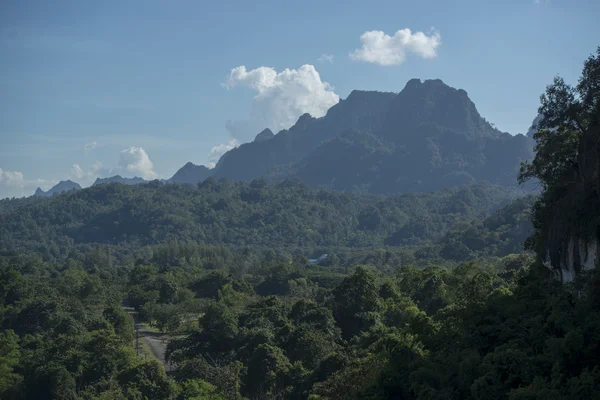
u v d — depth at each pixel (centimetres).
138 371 6162
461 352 3591
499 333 3659
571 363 3030
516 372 3106
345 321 7312
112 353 6881
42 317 9119
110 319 9031
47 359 6875
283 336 6738
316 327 6862
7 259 17850
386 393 3734
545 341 3209
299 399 5475
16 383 6700
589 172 3781
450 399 3262
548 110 4559
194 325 8438
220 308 7588
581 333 3027
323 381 5069
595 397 2661
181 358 7044
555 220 4172
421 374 3559
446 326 4078
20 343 8356
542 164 4562
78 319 9150
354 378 4250
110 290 12694
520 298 4034
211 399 5334
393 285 8025
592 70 4262
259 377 5928
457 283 6700
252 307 8256
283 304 8344
